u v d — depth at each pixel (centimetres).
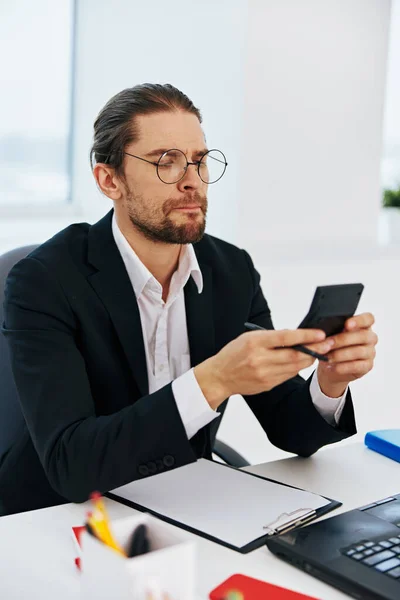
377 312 335
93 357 140
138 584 79
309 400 141
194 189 137
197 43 278
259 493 121
